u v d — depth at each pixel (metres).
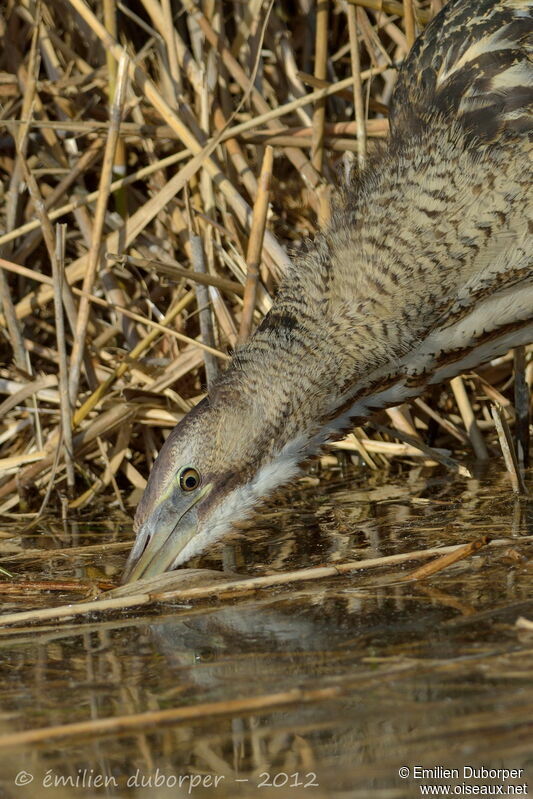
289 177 19.44
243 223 17.06
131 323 17.91
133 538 14.51
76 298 18.14
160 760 8.43
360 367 13.48
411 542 13.31
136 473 16.98
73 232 18.98
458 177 13.47
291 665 9.89
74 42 20.38
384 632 10.45
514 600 10.96
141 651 10.58
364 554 13.04
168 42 18.05
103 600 11.59
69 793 8.09
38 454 16.52
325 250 13.62
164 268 16.05
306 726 8.72
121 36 19.98
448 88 14.25
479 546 11.91
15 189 18.27
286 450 13.48
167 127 18.25
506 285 13.70
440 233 13.41
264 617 11.22
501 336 14.16
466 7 14.66
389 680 9.36
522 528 13.47
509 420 17.61
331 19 20.83
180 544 13.10
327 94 17.36
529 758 8.12
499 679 9.20
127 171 19.97
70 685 9.85
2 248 18.36
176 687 9.62
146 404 16.86
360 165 14.73
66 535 14.86
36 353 18.20
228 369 13.45
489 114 13.87
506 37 14.18
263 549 13.72
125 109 17.58
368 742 8.45
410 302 13.41
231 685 9.56
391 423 17.67
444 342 13.87
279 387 13.25
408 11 16.70
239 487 13.30
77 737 8.81
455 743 8.34
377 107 18.61
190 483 13.09
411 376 13.95
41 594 12.49
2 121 17.69
